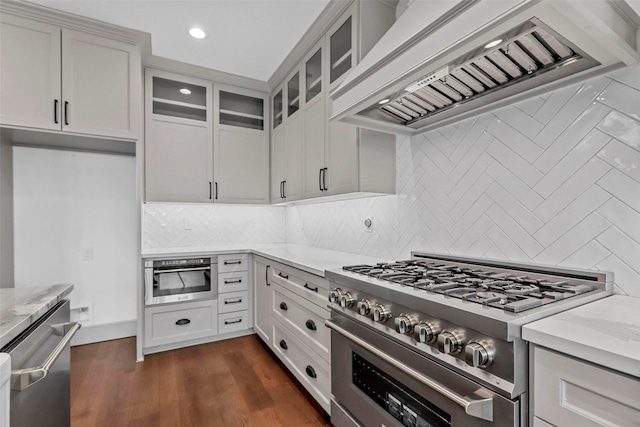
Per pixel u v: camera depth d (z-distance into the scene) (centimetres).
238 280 292
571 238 121
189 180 291
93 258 285
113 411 182
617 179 109
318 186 230
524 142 136
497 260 145
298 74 264
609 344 64
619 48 93
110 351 265
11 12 204
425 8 112
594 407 65
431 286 112
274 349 243
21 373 83
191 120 293
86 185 281
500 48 101
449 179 170
